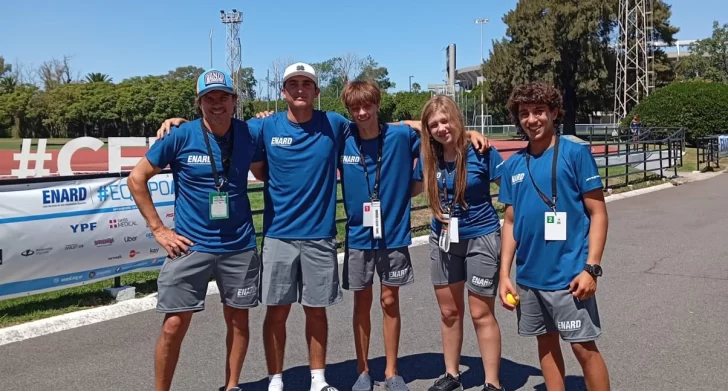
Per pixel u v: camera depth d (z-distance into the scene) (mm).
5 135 72562
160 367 3633
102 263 6102
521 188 3303
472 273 3875
